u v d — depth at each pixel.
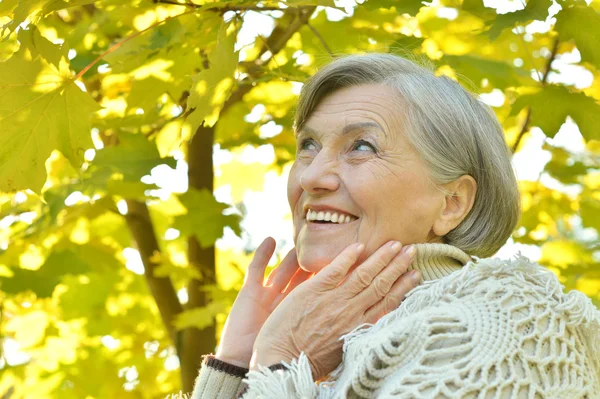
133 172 3.47
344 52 3.89
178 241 4.84
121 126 3.69
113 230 4.48
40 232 3.82
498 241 2.37
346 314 2.17
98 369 4.75
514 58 4.13
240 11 2.95
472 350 1.76
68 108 2.87
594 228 4.45
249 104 4.29
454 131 2.27
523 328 1.83
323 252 2.28
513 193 2.38
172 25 3.14
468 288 1.93
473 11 3.39
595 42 3.09
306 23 3.60
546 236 4.68
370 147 2.27
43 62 2.78
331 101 2.34
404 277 2.20
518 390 1.74
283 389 1.99
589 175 4.71
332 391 1.99
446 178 2.27
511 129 4.27
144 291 4.78
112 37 3.79
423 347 1.79
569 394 1.81
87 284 4.62
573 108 3.21
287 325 2.20
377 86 2.31
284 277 2.63
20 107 2.83
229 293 3.97
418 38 3.40
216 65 2.79
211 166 4.07
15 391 4.88
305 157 2.40
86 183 3.62
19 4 2.63
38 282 3.93
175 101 3.42
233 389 2.47
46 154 2.91
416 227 2.26
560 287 1.94
